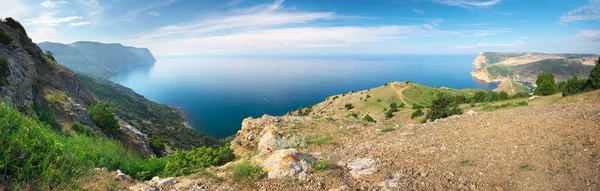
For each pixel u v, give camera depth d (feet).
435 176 20.06
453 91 360.69
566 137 22.88
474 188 17.99
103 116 70.28
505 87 485.56
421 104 290.15
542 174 18.24
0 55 51.60
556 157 19.90
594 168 17.52
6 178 14.44
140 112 349.82
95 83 428.15
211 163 29.32
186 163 26.94
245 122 51.98
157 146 101.55
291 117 51.98
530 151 21.81
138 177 23.76
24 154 15.65
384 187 18.95
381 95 349.61
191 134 323.98
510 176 18.81
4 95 40.27
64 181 16.24
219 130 516.73
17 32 82.23
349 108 338.54
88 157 23.04
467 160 22.30
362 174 21.83
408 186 18.85
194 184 19.93
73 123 52.34
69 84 86.63
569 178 17.21
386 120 187.83
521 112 38.45
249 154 34.24
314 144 35.12
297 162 22.74
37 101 53.26
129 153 37.06
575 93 76.59
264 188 19.38
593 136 21.68
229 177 21.42
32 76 62.18
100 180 18.07
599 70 78.33
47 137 19.24
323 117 52.16
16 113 19.22
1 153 14.80
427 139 30.27
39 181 15.10
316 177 20.84
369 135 38.06
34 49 84.58
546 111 37.04
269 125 43.39
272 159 23.12
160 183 20.15
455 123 37.11
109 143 38.83
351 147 32.09
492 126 31.24
